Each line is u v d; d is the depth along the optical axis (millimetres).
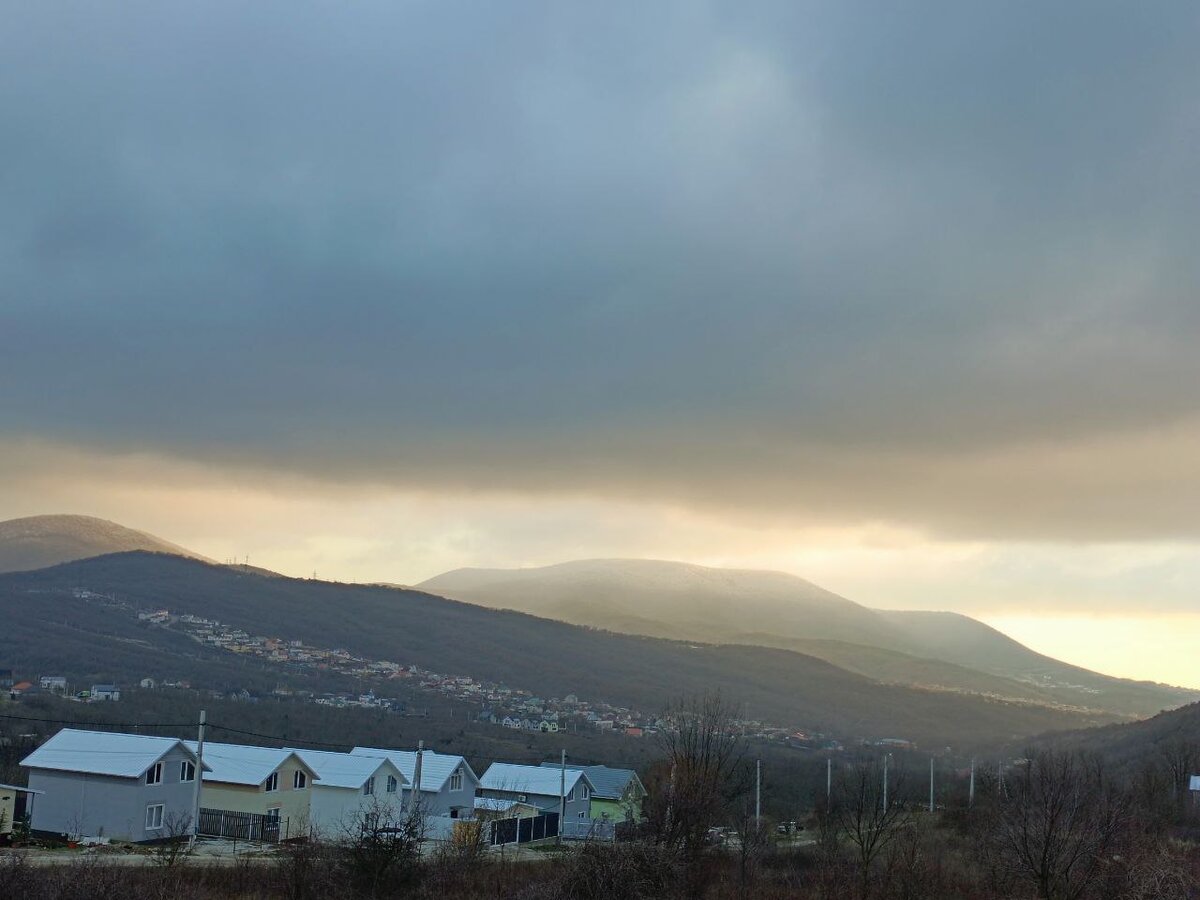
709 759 38906
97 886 19688
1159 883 23047
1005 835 26094
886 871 28406
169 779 50656
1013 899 24453
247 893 24984
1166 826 40781
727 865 32406
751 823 36406
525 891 23688
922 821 48344
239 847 44750
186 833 47562
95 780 48438
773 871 32281
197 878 26234
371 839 25359
